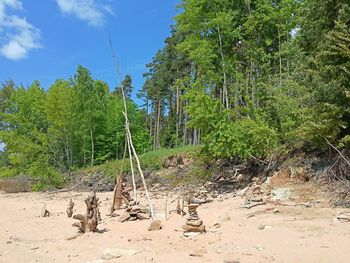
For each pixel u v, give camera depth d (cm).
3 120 3800
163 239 998
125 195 1708
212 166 2372
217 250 855
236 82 2348
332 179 1434
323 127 1383
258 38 2462
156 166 2933
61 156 3838
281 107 1777
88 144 4172
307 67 1642
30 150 3447
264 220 1143
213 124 1995
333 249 802
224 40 2481
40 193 3077
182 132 5459
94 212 1170
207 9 2422
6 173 3753
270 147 1861
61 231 1252
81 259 870
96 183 3158
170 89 5622
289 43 2153
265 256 790
